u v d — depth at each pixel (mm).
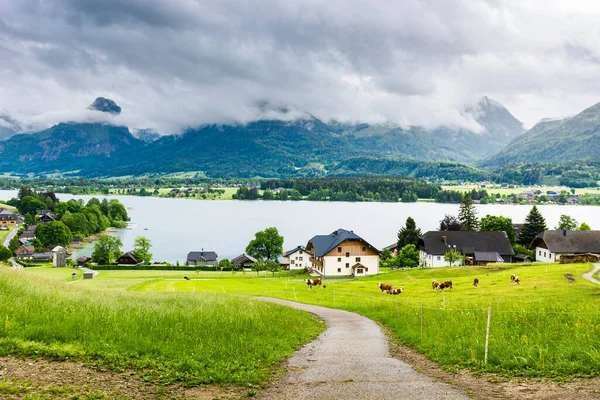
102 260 138125
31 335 19141
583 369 17750
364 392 16156
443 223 180125
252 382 17250
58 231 170875
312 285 77500
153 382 16453
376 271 120250
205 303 33656
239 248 172750
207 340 22125
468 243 128125
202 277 108500
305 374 18734
